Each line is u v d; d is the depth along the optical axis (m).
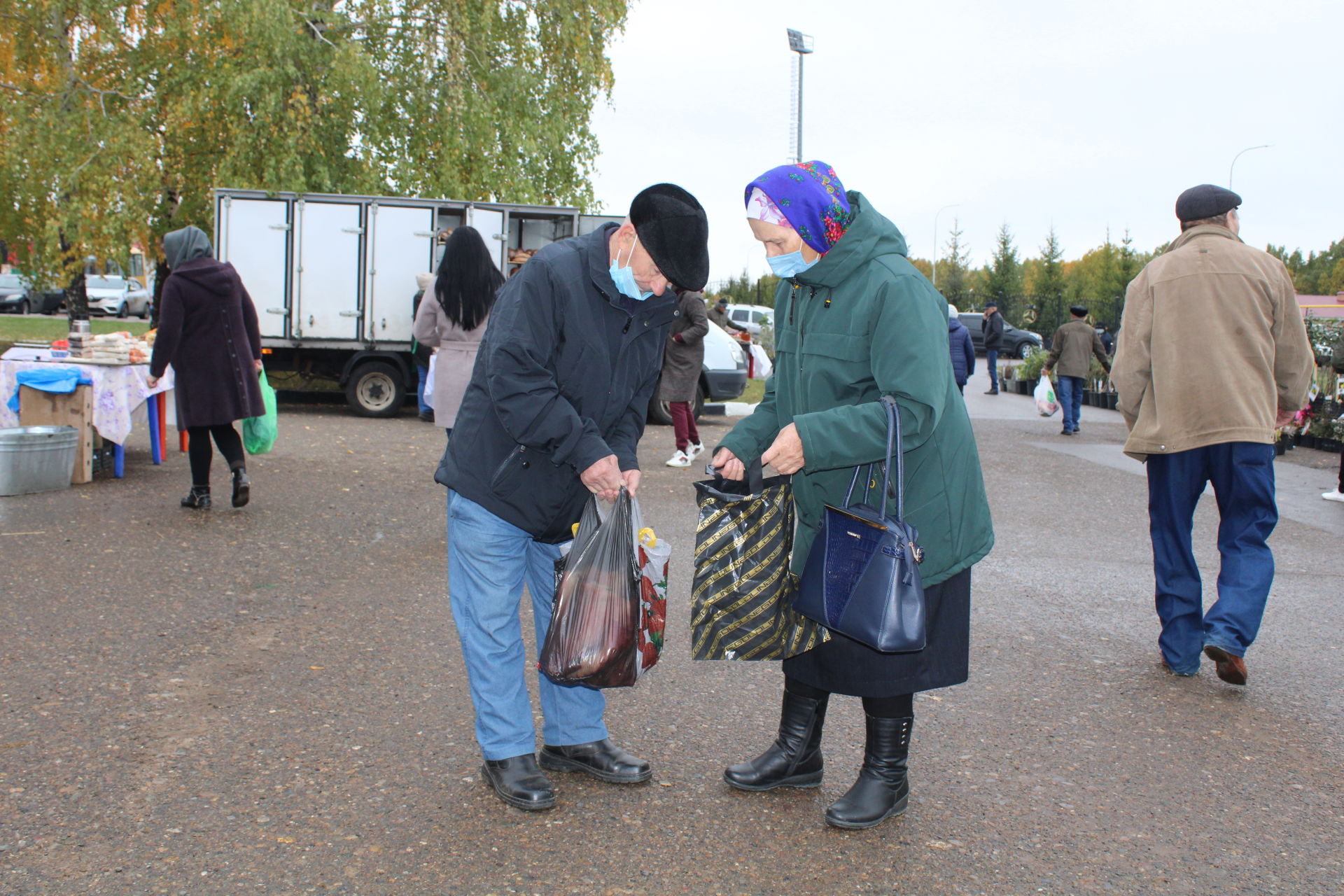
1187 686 4.44
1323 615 5.57
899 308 2.87
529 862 2.86
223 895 2.64
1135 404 4.60
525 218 14.89
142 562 5.78
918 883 2.82
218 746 3.53
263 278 13.52
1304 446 13.69
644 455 11.09
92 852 2.82
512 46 18.72
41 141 16.98
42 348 8.42
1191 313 4.40
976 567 6.54
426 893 2.68
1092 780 3.50
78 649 4.40
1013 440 14.05
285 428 11.90
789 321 3.22
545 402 2.96
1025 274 56.88
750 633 2.99
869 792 3.11
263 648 4.53
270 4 16.03
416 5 17.70
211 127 17.08
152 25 17.39
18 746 3.45
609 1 18.98
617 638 2.98
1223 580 4.46
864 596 2.79
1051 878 2.87
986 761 3.63
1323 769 3.62
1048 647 4.94
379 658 4.45
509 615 3.22
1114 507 8.92
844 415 2.79
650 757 3.60
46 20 17.48
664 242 2.95
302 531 6.71
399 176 17.53
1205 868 2.94
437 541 6.61
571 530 3.32
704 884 2.78
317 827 3.01
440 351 6.93
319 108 17.00
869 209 3.05
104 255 17.34
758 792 3.34
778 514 3.01
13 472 7.33
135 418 9.30
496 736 3.22
